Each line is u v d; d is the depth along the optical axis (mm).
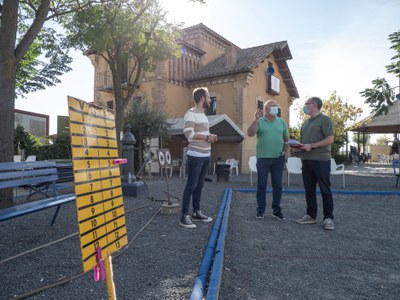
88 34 8711
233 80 17328
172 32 10391
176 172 16062
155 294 2412
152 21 9828
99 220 1644
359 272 3035
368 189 9586
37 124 20391
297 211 6062
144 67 10703
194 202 4887
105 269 1681
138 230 4281
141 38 10203
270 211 6023
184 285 2586
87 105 1649
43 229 4316
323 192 4699
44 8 6258
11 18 5930
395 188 9883
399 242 4027
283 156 5297
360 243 3975
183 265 3027
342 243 3965
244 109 17062
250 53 19766
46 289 2467
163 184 10094
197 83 18672
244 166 16859
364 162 33438
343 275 2961
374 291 2629
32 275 2762
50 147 13938
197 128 4496
